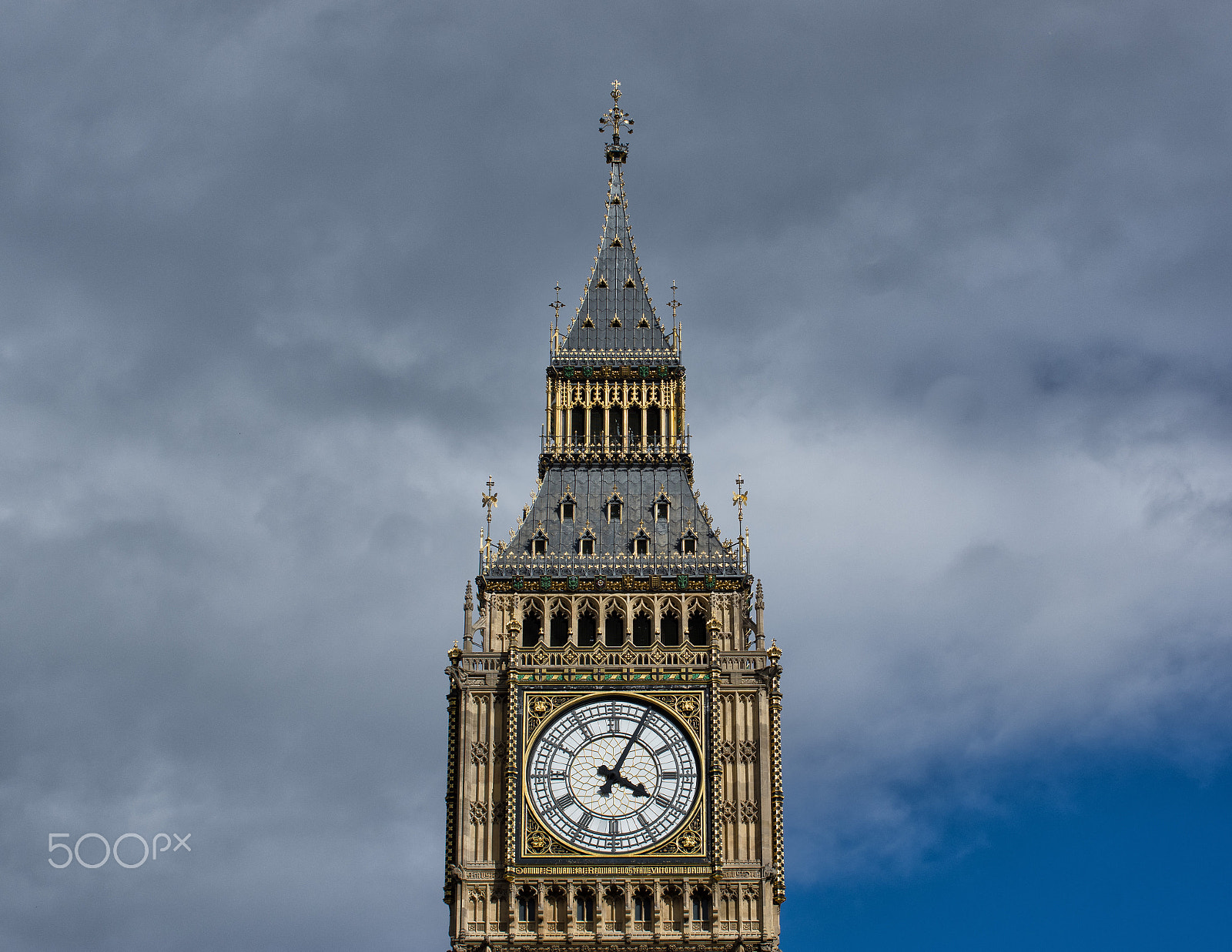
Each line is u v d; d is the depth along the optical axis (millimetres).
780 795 131000
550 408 143250
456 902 127375
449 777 130875
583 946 126062
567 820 128750
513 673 131625
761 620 134625
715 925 126562
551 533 138000
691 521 138750
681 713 131125
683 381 144125
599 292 147250
